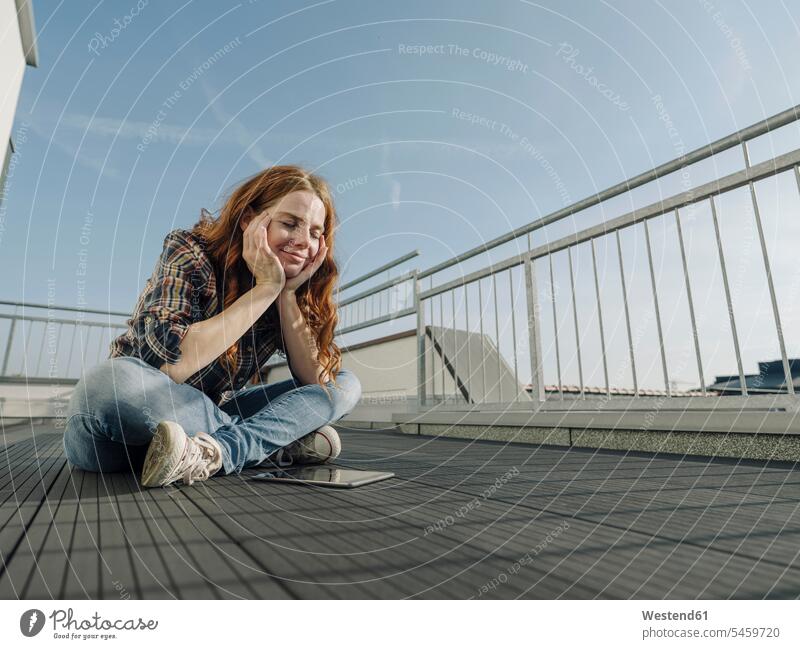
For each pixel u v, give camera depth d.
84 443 1.02
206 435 1.00
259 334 1.35
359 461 1.47
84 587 0.42
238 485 0.97
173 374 0.99
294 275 1.27
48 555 0.51
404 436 2.88
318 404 1.30
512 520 0.69
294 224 1.20
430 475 1.18
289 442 1.23
